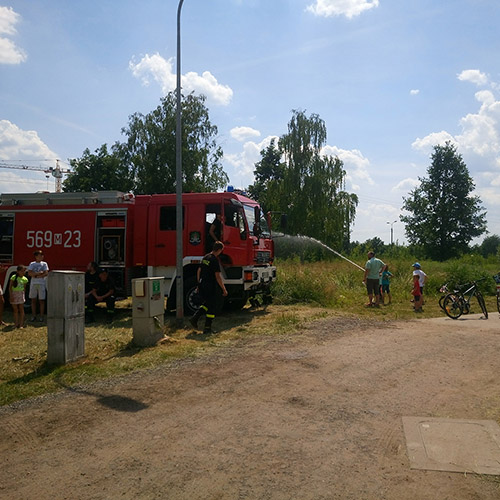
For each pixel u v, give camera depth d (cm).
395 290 1883
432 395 584
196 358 769
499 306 1399
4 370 709
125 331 1039
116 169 4747
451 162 6122
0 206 1357
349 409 534
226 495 352
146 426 489
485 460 404
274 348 836
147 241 1241
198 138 4441
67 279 736
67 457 422
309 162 4538
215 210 1204
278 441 448
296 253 4056
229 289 1225
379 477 377
